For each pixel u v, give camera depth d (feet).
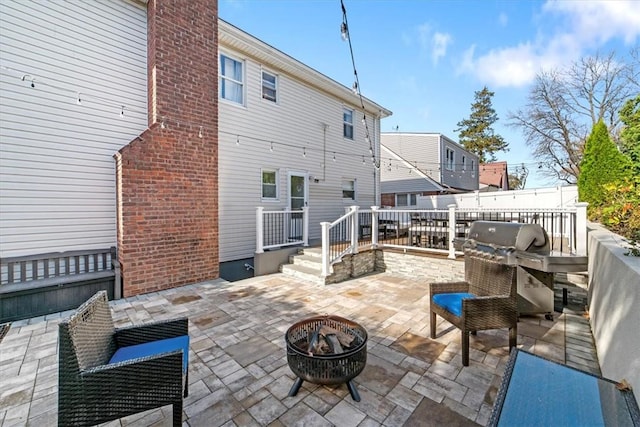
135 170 15.96
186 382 7.33
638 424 4.06
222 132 22.53
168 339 7.55
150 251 16.49
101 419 5.30
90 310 6.22
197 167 18.51
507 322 9.36
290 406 7.25
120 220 15.81
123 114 17.25
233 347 10.19
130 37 17.49
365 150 37.19
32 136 14.52
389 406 7.20
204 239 18.84
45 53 14.88
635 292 6.18
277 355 9.69
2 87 13.80
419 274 19.99
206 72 19.06
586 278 13.80
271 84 26.58
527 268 12.48
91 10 16.21
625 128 16.78
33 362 9.30
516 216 25.40
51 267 14.74
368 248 21.98
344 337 7.89
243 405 7.29
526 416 4.25
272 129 26.23
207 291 16.62
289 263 22.03
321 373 7.02
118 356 6.66
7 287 12.67
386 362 9.18
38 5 14.70
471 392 7.70
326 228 18.24
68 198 15.46
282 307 14.10
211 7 19.36
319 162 30.91
